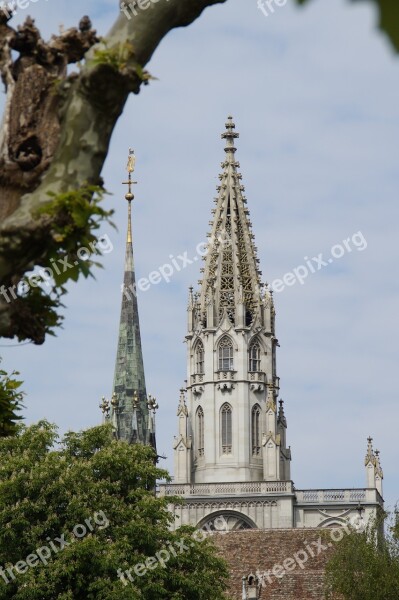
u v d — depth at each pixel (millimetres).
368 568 194625
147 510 172875
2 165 36594
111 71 35531
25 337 39406
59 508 167750
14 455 174500
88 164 36219
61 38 38250
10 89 37031
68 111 36219
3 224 36000
